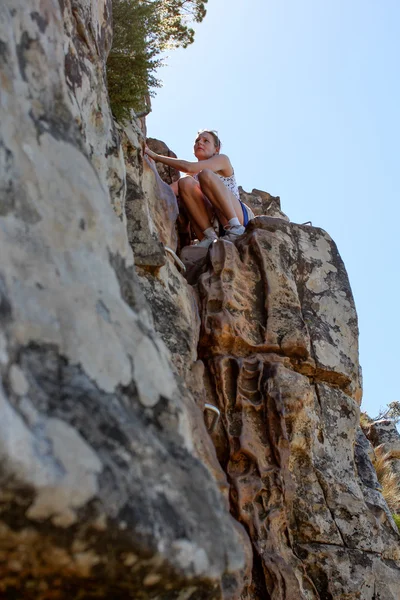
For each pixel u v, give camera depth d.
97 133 3.48
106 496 1.55
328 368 5.05
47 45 2.28
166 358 2.06
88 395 1.72
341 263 5.58
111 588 1.65
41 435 1.52
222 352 4.77
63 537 1.51
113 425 1.71
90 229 2.10
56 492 1.47
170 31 5.42
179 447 1.89
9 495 1.42
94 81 3.52
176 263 5.02
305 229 5.57
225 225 5.73
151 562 1.62
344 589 4.41
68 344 1.77
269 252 5.21
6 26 2.15
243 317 4.91
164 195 5.62
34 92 2.17
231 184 6.17
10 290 1.71
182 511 1.73
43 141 2.10
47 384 1.65
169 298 4.30
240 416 4.52
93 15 3.74
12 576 1.59
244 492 4.28
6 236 1.82
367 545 4.63
